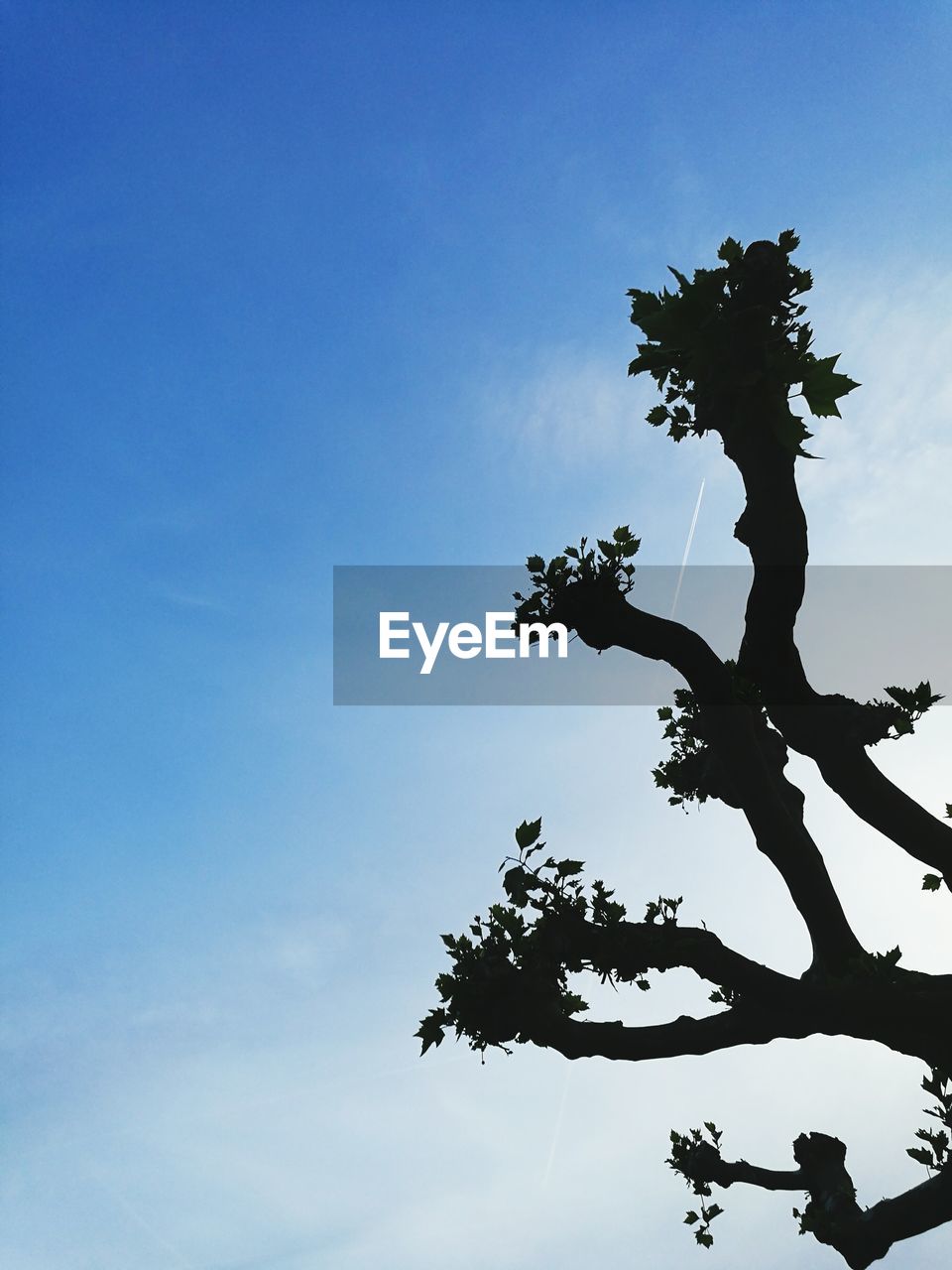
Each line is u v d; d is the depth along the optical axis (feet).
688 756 27.04
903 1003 20.56
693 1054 21.13
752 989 20.97
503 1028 20.63
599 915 21.44
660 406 23.12
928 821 21.93
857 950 21.89
